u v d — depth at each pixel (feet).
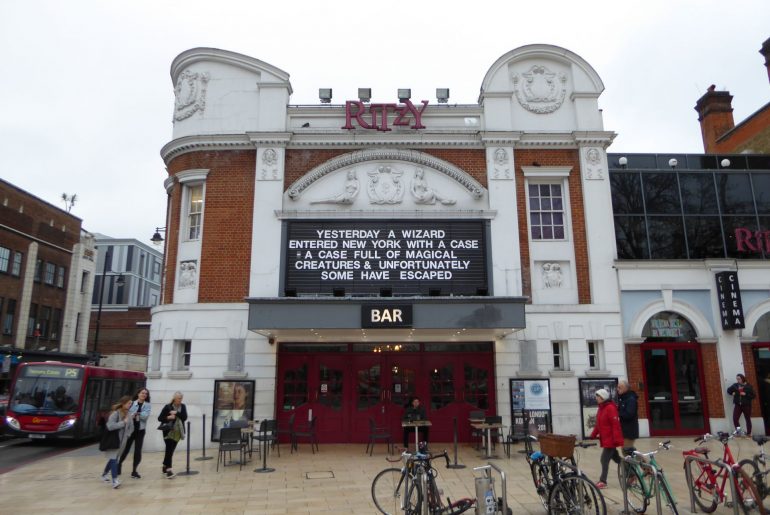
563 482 24.22
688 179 55.88
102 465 42.63
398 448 46.62
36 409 56.70
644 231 54.29
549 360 50.19
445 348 51.34
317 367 50.75
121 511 27.94
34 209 112.47
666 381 51.08
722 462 24.70
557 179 54.54
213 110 55.42
